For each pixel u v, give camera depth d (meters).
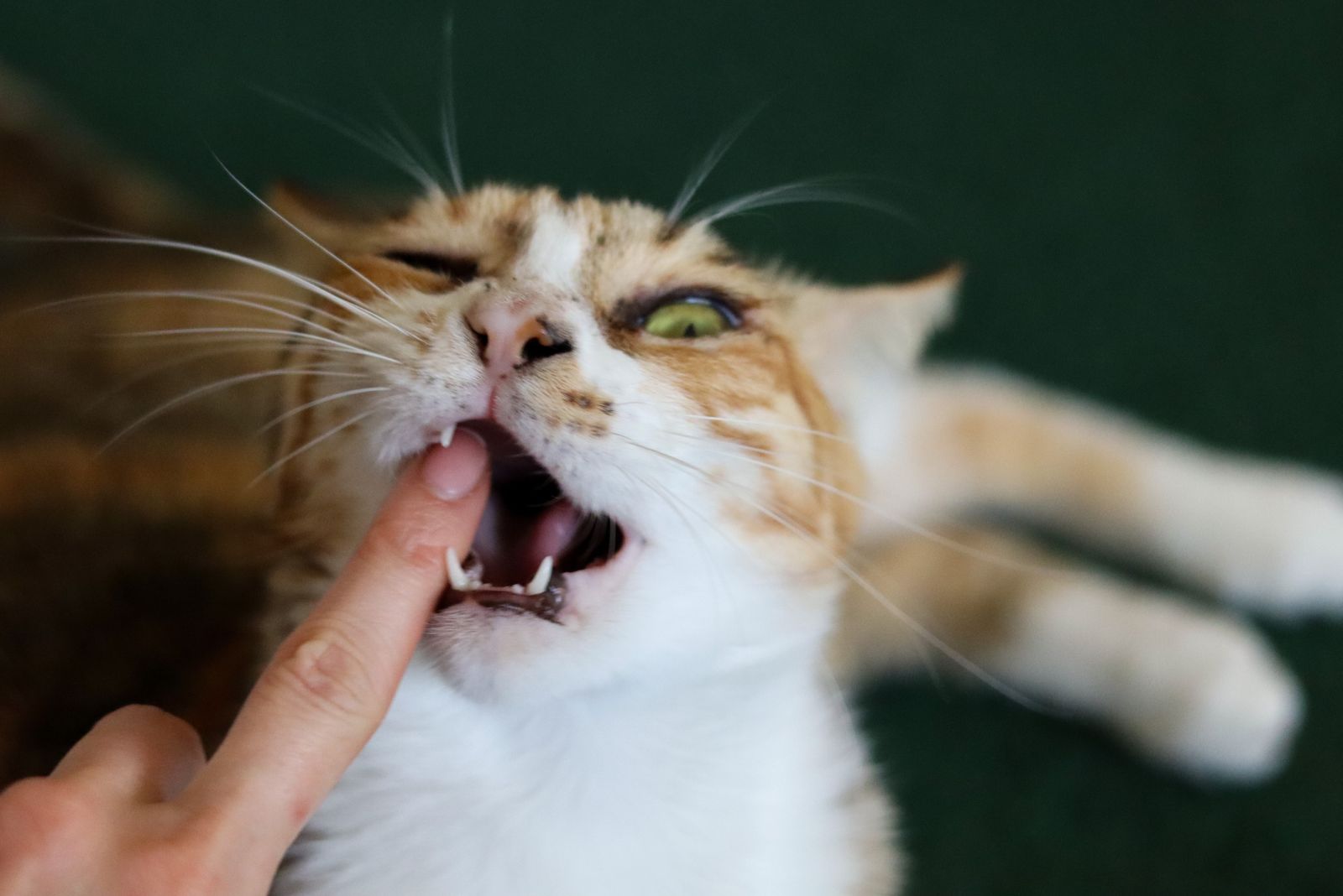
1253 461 0.55
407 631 0.31
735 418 0.36
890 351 0.41
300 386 0.37
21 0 0.73
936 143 0.69
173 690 0.40
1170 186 0.67
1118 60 0.73
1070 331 0.61
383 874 0.36
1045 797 0.48
